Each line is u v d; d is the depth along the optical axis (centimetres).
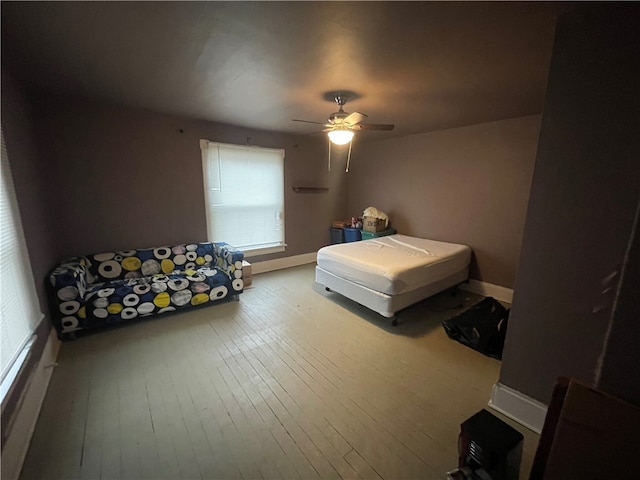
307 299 344
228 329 270
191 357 225
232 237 412
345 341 251
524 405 162
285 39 159
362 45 166
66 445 146
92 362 216
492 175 348
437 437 154
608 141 123
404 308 281
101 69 204
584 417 97
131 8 132
